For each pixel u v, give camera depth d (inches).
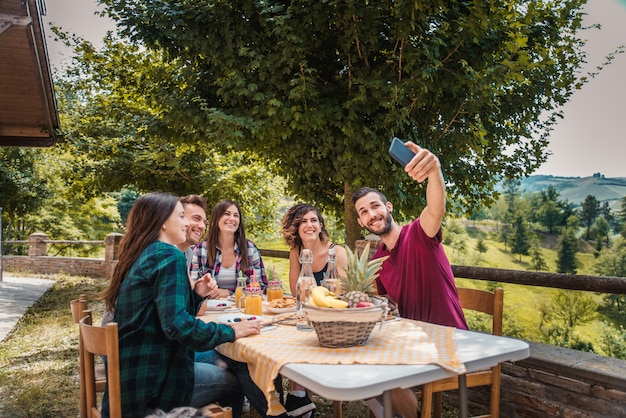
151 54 369.1
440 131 262.2
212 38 242.7
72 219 1019.9
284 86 236.7
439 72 241.8
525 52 228.2
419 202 261.1
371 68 248.1
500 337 82.4
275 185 478.9
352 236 276.8
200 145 355.3
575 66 301.9
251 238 520.4
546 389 116.6
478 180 294.5
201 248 150.6
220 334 81.0
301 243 147.1
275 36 245.3
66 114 468.8
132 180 434.6
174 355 82.4
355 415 136.9
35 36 315.9
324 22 237.3
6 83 362.3
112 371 73.0
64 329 265.0
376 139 233.1
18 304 341.1
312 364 66.7
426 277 104.0
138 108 379.6
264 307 111.9
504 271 150.4
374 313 74.6
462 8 249.9
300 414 106.3
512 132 299.3
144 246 85.0
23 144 433.1
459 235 1311.5
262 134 240.2
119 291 82.4
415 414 94.7
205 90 263.1
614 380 104.0
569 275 134.0
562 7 283.6
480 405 132.9
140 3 253.6
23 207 685.9
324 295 78.2
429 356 69.6
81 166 436.5
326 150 248.2
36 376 178.4
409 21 216.8
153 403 79.4
